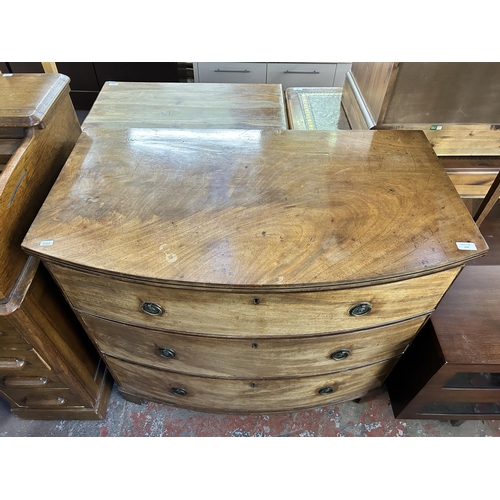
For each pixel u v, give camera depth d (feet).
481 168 4.15
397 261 2.51
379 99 3.75
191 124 4.27
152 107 4.55
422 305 3.04
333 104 5.31
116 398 4.69
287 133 3.53
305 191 2.95
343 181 3.04
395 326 3.20
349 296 2.70
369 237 2.64
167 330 3.07
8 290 2.81
